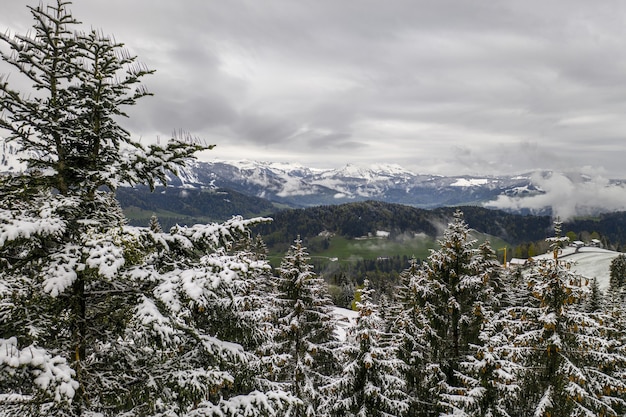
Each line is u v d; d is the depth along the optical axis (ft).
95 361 22.43
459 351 54.75
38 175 20.56
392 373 50.08
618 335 65.00
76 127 21.06
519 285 84.38
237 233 21.93
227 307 23.52
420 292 57.11
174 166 20.72
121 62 20.81
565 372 42.27
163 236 20.93
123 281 22.11
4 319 18.75
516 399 45.06
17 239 17.66
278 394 23.30
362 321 46.03
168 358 23.20
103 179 20.15
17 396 17.26
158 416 20.47
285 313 57.93
